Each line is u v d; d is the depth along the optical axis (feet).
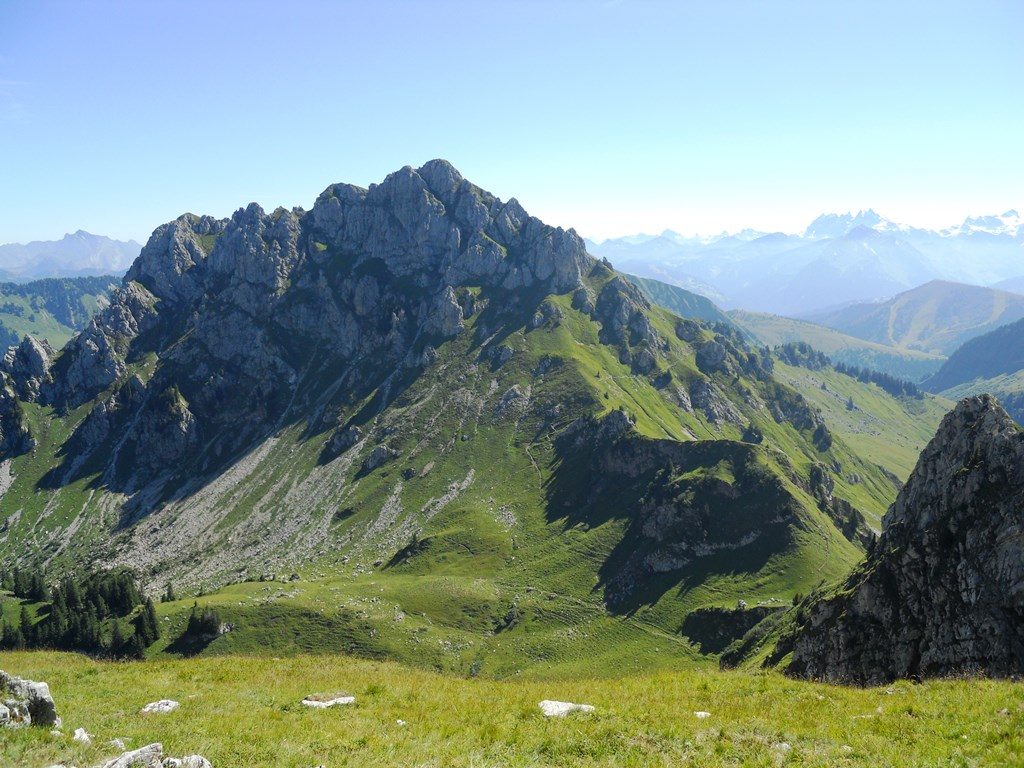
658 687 119.34
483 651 592.19
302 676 133.59
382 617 627.46
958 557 207.31
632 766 79.87
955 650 192.13
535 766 79.77
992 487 209.15
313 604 647.97
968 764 77.56
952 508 219.00
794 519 644.69
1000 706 92.38
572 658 563.07
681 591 618.85
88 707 102.17
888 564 227.61
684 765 79.82
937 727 88.22
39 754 73.67
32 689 83.41
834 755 81.97
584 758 82.28
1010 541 191.52
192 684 123.65
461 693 117.08
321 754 82.12
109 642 633.61
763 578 601.62
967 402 246.88
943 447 247.50
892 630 214.48
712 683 121.08
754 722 93.35
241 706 105.29
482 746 86.28
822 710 99.71
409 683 125.39
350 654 584.81
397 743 86.48
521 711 100.89
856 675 214.69
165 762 70.38
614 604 638.12
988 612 189.16
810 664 236.22
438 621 636.89
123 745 80.89
